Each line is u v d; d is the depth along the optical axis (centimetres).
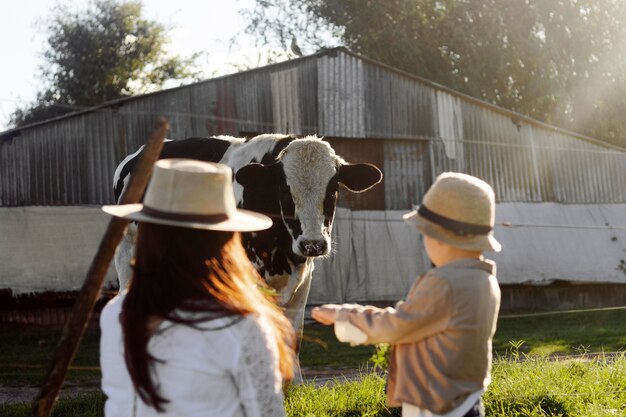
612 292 2147
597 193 2141
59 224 1741
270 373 249
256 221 267
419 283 329
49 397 285
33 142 1752
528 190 2075
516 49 2592
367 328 327
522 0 2623
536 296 2077
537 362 754
